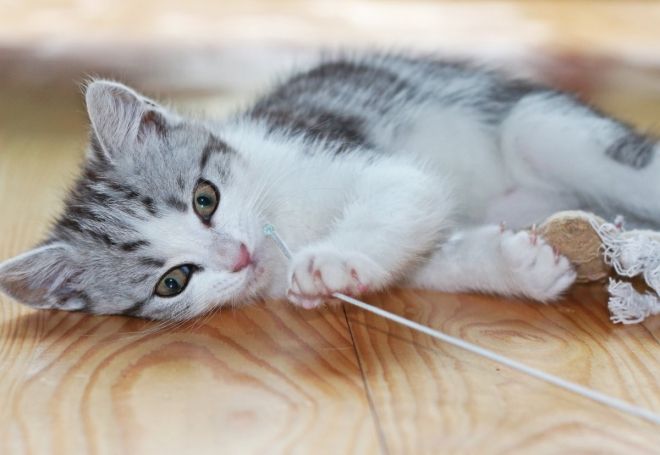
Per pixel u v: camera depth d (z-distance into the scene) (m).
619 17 1.16
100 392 0.37
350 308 0.44
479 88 0.50
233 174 0.44
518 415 0.35
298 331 0.42
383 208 0.43
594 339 0.40
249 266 0.43
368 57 0.54
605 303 0.43
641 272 0.41
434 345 0.40
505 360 0.36
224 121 0.48
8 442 0.35
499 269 0.44
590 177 0.46
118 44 1.01
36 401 0.37
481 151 0.49
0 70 0.90
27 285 0.43
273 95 0.51
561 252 0.43
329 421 0.35
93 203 0.43
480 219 0.49
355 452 0.33
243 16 1.17
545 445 0.34
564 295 0.44
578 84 0.75
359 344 0.40
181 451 0.34
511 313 0.43
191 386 0.37
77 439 0.35
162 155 0.43
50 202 0.56
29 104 0.79
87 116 0.44
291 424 0.35
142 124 0.44
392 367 0.38
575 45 0.95
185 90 0.76
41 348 0.41
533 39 0.97
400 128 0.49
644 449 0.33
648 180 0.45
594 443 0.34
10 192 0.58
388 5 1.25
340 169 0.44
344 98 0.49
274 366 0.39
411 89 0.50
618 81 0.77
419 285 0.46
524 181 0.48
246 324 0.43
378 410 0.35
